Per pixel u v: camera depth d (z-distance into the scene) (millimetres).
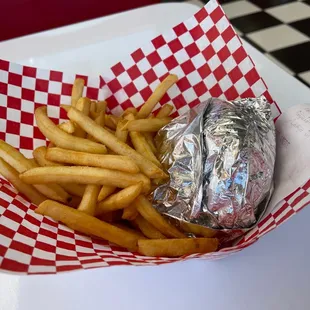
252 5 1260
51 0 979
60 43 650
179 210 417
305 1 1257
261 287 370
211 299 362
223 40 505
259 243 399
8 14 965
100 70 606
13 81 476
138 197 408
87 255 361
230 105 433
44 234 373
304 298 365
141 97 535
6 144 428
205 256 358
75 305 356
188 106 525
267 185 401
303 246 398
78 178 400
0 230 357
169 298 362
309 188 381
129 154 422
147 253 373
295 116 447
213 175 395
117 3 1044
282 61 1002
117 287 367
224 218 397
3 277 370
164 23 680
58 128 444
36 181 402
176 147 423
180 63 524
